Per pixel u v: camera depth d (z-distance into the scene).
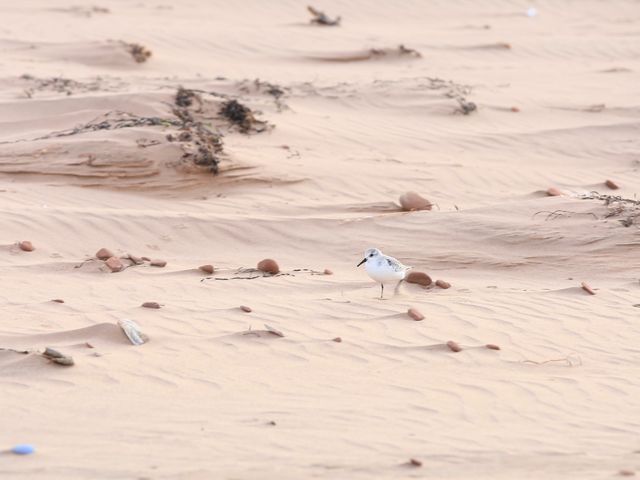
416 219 46.97
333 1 114.75
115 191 52.78
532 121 71.56
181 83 73.75
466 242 44.53
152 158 54.34
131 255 41.91
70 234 44.84
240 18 107.00
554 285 39.88
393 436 23.34
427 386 27.55
